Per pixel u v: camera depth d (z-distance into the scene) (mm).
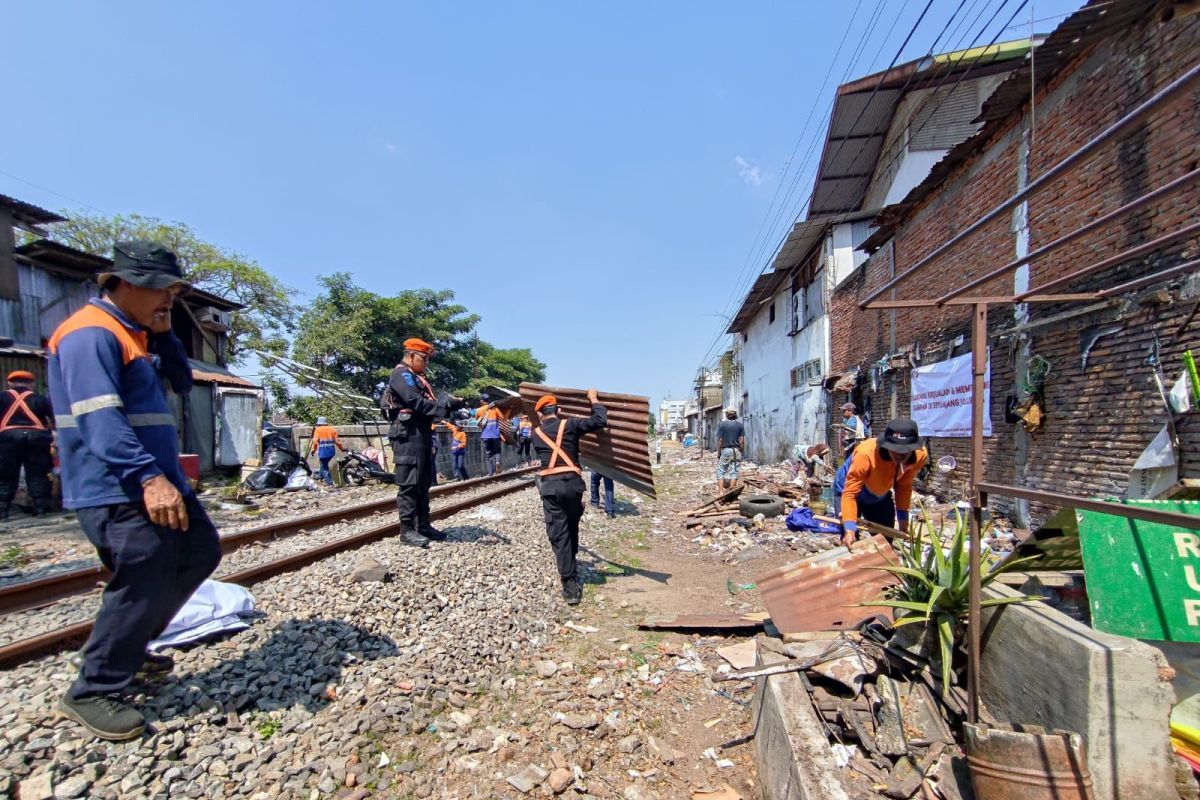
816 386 17219
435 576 5340
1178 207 5141
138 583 2619
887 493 4637
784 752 2633
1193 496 3143
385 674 3604
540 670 4098
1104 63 6113
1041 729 2211
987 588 3186
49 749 2477
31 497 9180
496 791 2830
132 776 2463
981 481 2584
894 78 12547
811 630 3832
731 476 12406
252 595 4332
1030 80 7000
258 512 10008
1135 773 2111
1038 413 7035
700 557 7836
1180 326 5148
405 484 6430
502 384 46406
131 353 2689
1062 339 6727
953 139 13352
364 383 31609
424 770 2928
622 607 5586
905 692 2955
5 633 3949
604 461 7309
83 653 2682
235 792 2553
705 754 3252
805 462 13477
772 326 23812
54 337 2639
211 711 2959
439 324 38031
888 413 12398
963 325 9195
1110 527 2895
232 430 15555
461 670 3873
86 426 2451
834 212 18203
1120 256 2389
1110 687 2127
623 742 3305
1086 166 6367
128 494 2566
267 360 27266
